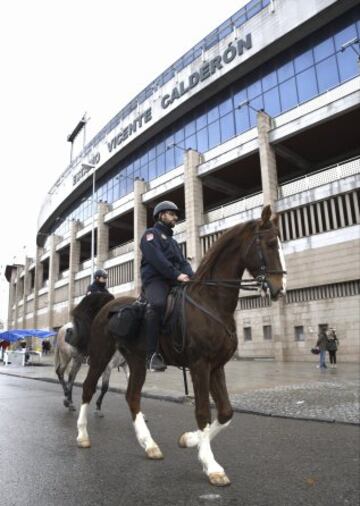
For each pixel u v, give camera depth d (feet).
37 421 24.07
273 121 91.04
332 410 26.00
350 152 94.68
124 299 18.28
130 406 16.60
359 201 72.69
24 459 15.52
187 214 100.68
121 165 143.43
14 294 258.37
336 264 73.67
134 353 16.55
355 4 81.76
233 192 110.93
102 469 14.19
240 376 50.62
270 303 83.82
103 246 136.05
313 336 76.02
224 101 106.42
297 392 34.81
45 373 65.72
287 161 99.14
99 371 18.21
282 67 94.48
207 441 13.17
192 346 13.71
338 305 73.51
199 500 11.28
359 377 45.96
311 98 85.20
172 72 117.60
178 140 118.83
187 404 32.07
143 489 12.19
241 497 11.53
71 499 11.43
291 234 82.02
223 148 100.63
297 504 11.03
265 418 25.38
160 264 15.05
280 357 78.38
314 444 18.21
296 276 79.15
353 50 81.87
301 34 89.15
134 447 17.49
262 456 16.10
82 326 22.40
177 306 14.70
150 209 125.70
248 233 14.40
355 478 13.29
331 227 76.84
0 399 34.78
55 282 173.27
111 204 139.44
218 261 14.75
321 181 79.30
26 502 11.21
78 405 31.63
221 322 13.83
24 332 98.12
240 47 97.86
